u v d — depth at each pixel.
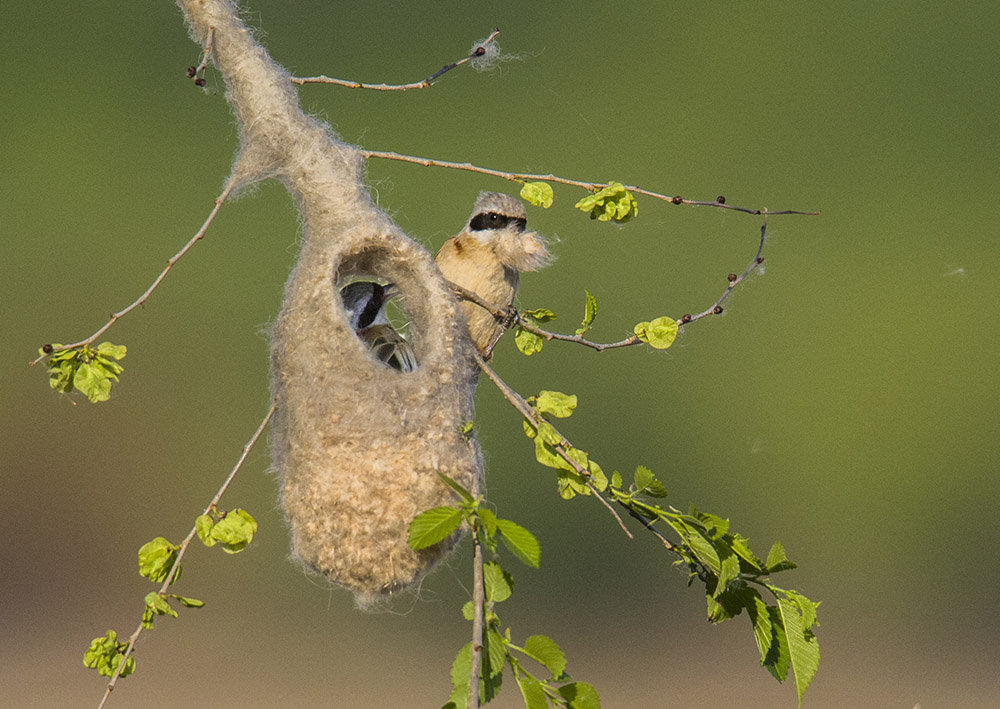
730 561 6.25
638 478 6.43
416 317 7.28
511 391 6.72
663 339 6.89
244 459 6.62
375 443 6.82
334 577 6.91
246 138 7.01
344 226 6.99
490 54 7.39
